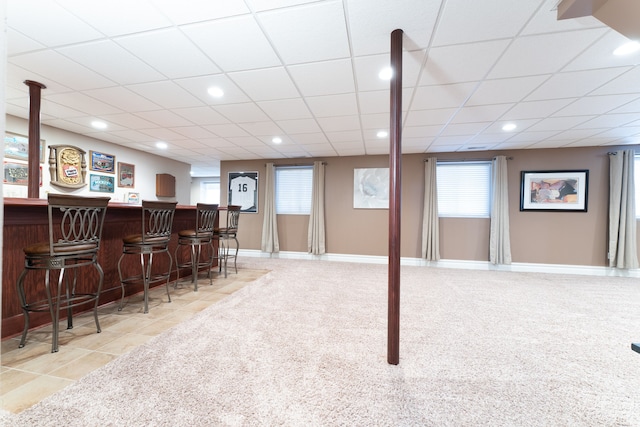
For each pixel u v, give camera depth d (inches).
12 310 79.3
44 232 86.2
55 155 155.1
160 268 135.3
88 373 63.4
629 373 67.0
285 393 58.0
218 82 102.7
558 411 54.2
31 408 52.5
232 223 166.6
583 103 115.8
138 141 185.0
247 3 65.1
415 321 96.5
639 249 172.4
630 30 66.1
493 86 103.2
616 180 172.6
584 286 147.2
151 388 58.7
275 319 96.1
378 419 51.4
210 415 51.6
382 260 212.5
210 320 94.3
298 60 88.6
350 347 77.1
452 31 74.0
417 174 207.2
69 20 70.6
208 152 216.4
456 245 200.4
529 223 189.2
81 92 111.2
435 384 61.8
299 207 231.6
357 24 71.9
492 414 53.1
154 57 87.2
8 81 102.7
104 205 81.5
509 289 139.6
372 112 130.2
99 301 104.7
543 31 73.4
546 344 80.9
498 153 194.5
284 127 153.1
